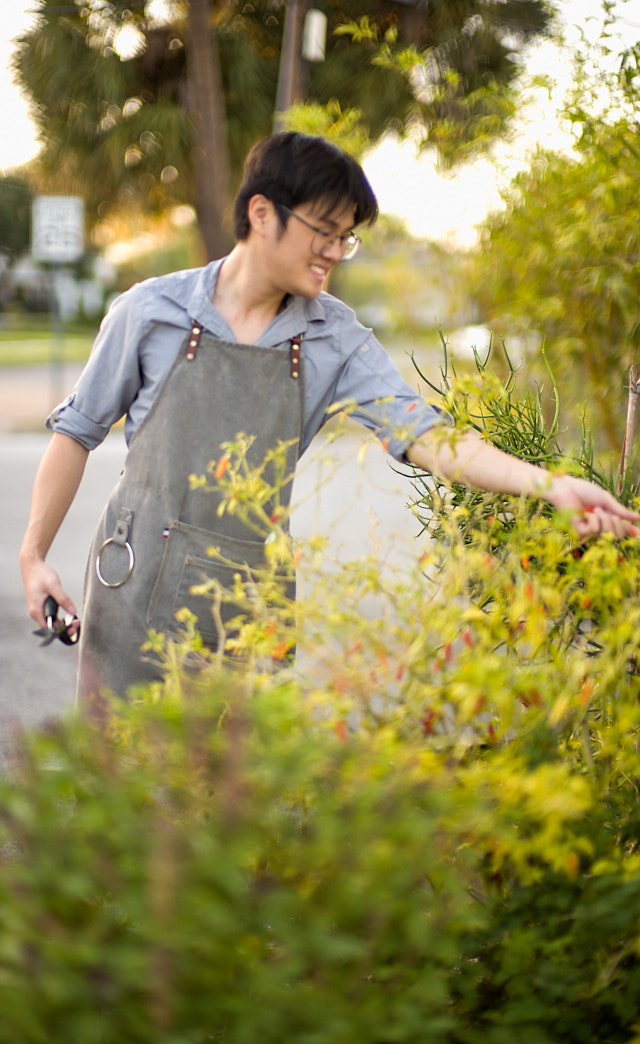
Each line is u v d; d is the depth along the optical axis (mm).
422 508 1872
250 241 1839
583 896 1158
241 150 15016
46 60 14469
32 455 10156
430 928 1027
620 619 1322
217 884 910
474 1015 1154
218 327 1872
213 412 1877
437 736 1279
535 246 3186
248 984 932
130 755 1113
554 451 1966
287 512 1503
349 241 1841
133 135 14500
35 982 869
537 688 1228
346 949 913
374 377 1918
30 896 891
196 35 13562
